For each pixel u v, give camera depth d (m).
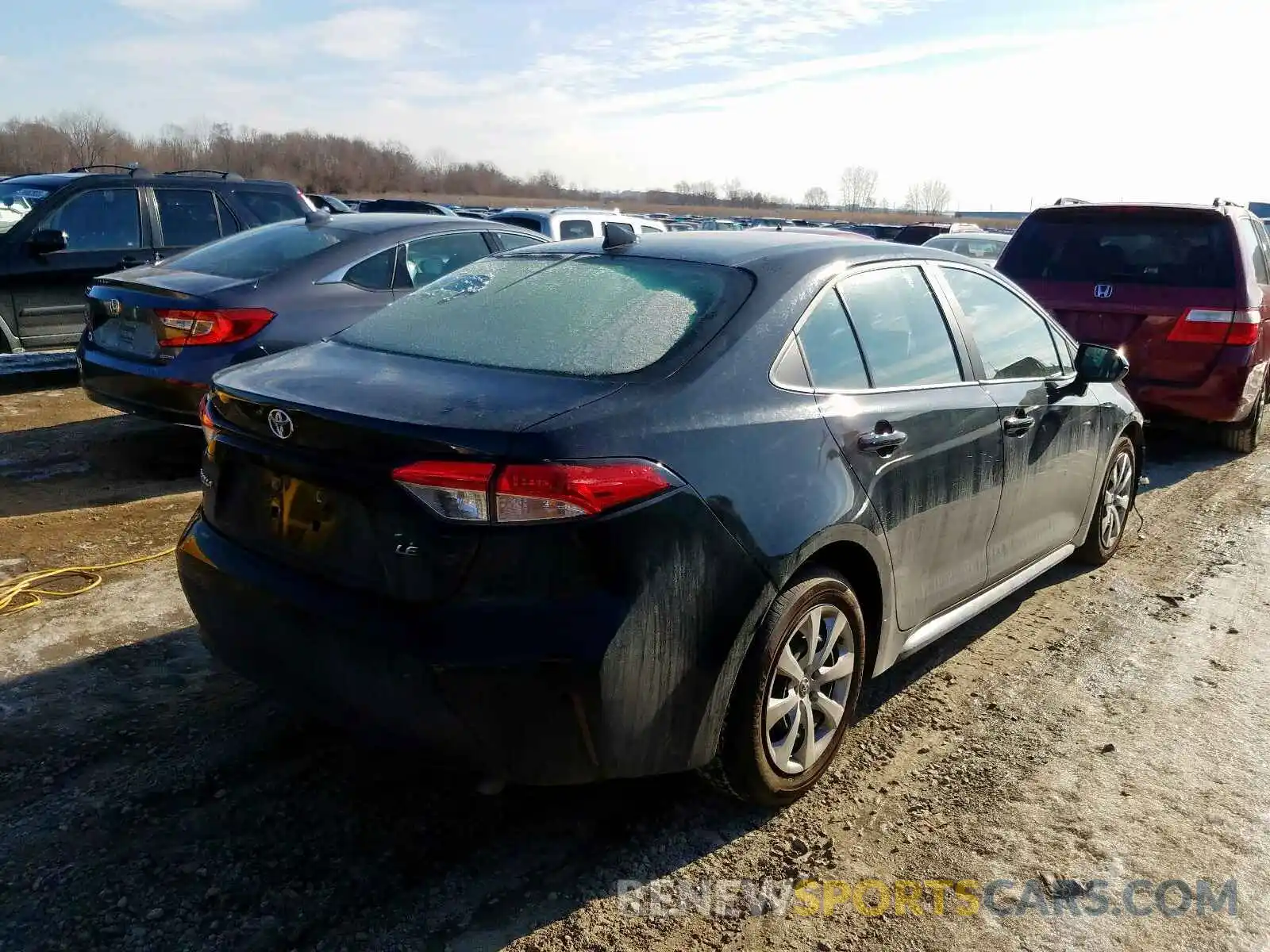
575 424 2.49
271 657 2.78
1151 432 8.59
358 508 2.57
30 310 8.12
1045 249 7.61
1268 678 4.06
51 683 3.61
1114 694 3.90
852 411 3.12
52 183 9.71
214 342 5.67
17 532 5.08
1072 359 4.70
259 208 9.33
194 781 3.08
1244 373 6.89
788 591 2.88
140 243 8.59
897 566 3.32
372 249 6.36
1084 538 4.93
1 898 2.55
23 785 3.01
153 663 3.79
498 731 2.46
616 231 3.68
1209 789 3.27
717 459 2.69
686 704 2.66
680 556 2.57
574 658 2.41
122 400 5.95
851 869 2.84
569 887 2.72
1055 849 2.95
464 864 2.79
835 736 3.20
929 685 3.94
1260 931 2.64
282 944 2.46
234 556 2.87
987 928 2.62
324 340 3.44
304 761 3.21
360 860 2.78
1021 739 3.55
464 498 2.39
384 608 2.51
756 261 3.26
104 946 2.42
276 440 2.74
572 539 2.42
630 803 3.10
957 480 3.57
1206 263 7.02
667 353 2.84
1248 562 5.40
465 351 3.05
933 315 3.74
